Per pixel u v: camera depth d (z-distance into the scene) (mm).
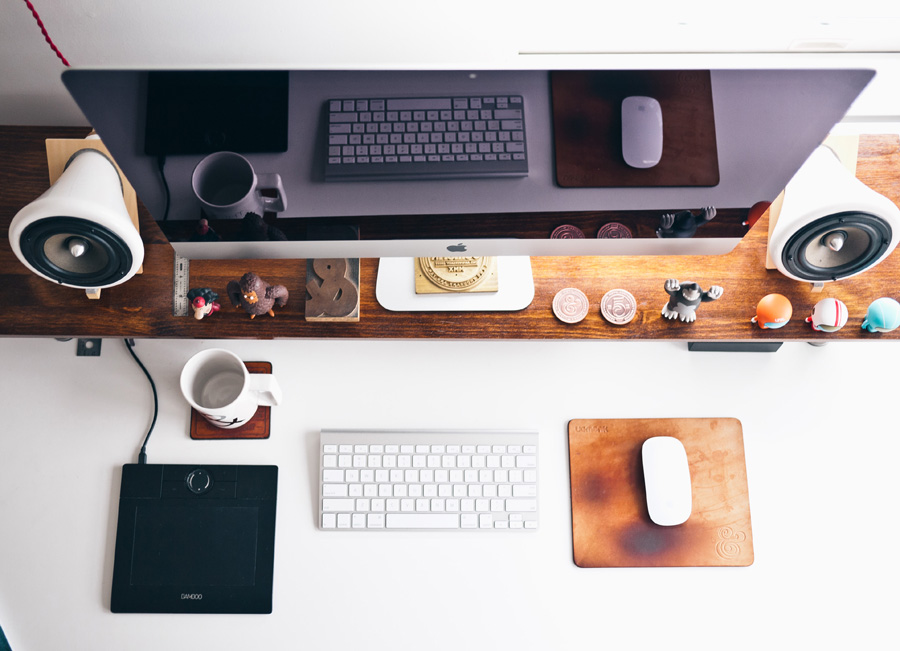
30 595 1078
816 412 1190
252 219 855
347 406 1175
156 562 1090
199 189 826
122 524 1096
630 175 815
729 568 1129
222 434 1146
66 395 1155
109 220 874
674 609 1113
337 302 1040
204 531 1105
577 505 1142
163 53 954
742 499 1148
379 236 875
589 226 866
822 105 768
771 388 1198
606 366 1203
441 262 1057
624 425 1171
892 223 921
